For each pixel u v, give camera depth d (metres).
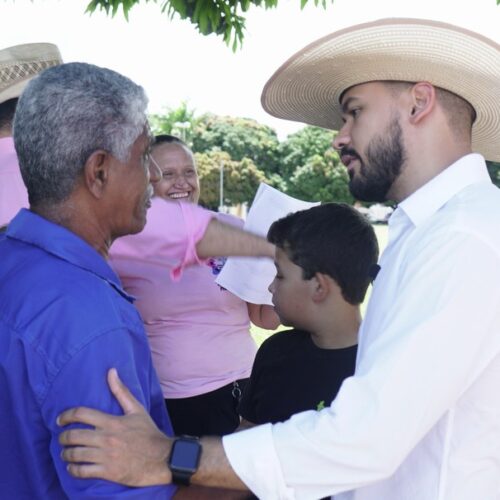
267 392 2.36
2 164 2.25
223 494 1.67
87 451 1.39
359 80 1.76
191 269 2.81
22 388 1.45
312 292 2.25
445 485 1.51
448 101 1.70
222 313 2.92
